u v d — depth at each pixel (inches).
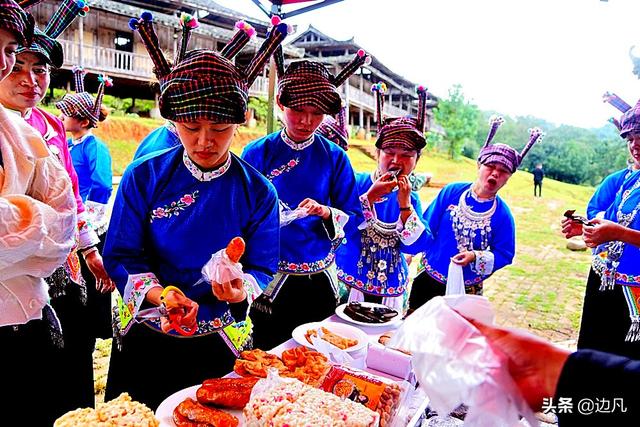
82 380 75.6
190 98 45.2
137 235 52.8
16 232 41.4
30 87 61.9
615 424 22.7
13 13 41.3
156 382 54.8
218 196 52.6
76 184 73.7
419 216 85.3
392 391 45.1
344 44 295.6
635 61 87.9
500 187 86.5
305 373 48.3
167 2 266.1
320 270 78.7
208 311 54.2
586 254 221.8
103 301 103.8
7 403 54.4
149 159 52.6
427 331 28.9
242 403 43.4
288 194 76.1
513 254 88.8
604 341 88.9
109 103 303.0
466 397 26.1
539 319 152.6
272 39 49.0
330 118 102.3
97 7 267.3
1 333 52.6
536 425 26.3
